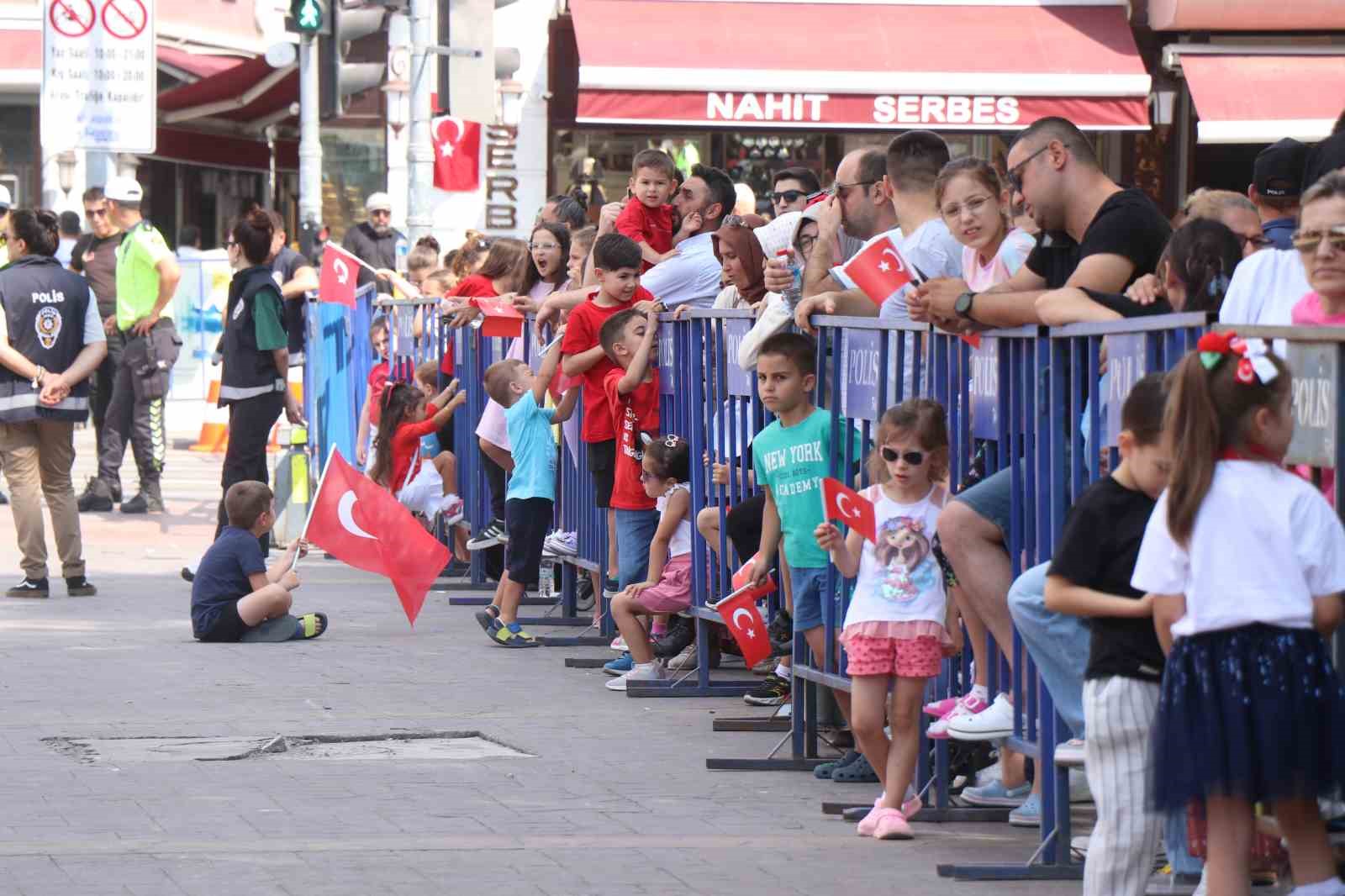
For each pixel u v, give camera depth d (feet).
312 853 25.21
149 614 47.52
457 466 55.06
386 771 30.53
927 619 26.35
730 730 34.12
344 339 65.51
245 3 133.18
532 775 30.32
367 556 42.57
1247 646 19.04
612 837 26.32
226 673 39.29
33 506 49.93
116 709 35.22
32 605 48.78
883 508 26.81
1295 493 19.22
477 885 23.76
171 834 26.25
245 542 43.86
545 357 43.55
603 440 41.86
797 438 30.53
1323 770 19.04
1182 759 19.24
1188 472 19.31
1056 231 27.22
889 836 26.37
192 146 118.42
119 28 63.87
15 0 115.14
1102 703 20.92
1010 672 26.09
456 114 64.85
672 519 37.70
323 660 41.32
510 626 43.68
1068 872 24.36
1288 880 21.45
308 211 77.56
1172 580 19.62
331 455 42.50
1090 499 21.17
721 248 36.94
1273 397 19.19
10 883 23.61
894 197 31.50
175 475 81.76
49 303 49.44
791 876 24.39
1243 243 28.99
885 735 27.27
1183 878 23.17
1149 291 24.36
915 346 27.58
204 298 99.86
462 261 61.46
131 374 68.80
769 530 31.60
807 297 33.19
